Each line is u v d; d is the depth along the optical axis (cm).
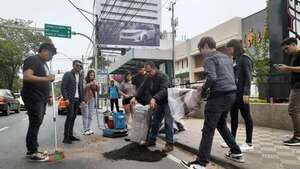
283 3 946
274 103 941
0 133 992
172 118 665
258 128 909
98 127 1092
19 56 4350
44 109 612
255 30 2098
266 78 1010
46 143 784
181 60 3531
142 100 746
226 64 502
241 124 1033
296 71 607
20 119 1555
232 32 2406
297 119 644
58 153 612
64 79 795
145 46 4709
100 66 3831
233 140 534
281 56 943
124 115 898
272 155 569
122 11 3784
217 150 620
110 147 723
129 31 4566
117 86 1305
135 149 695
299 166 495
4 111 1864
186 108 599
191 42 3234
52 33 2184
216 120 491
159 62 2934
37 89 589
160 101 669
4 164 566
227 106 493
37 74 589
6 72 4619
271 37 985
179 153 657
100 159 605
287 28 938
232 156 534
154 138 718
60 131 1024
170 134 673
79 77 829
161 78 664
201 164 488
